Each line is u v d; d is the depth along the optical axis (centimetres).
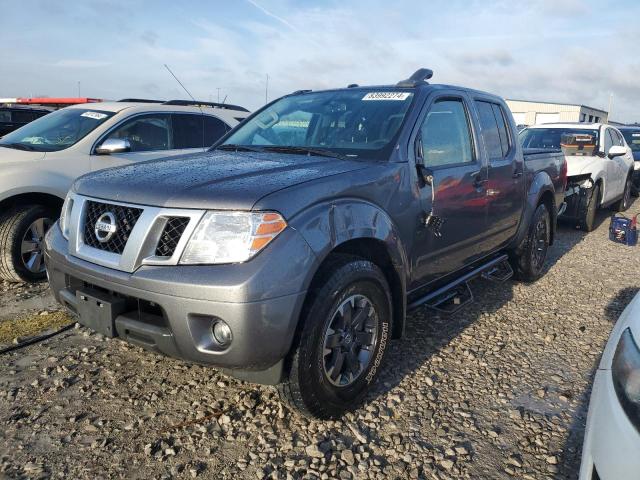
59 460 254
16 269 490
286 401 272
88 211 285
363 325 299
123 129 596
